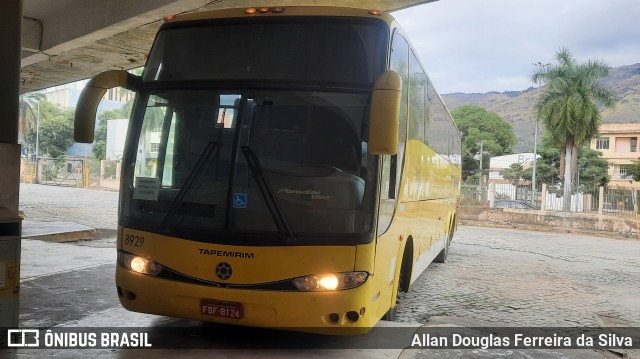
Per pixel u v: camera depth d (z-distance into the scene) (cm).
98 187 3912
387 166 488
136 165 482
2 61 493
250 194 440
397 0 994
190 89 473
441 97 966
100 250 1022
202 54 485
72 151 6481
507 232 2345
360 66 461
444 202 1053
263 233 433
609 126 7094
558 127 3859
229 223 438
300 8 485
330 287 428
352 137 446
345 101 452
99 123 6644
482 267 1209
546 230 2578
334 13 478
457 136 1395
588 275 1187
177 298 447
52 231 1248
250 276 430
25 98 6050
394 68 507
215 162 451
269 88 457
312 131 449
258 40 477
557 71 3878
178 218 453
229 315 436
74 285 717
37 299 640
